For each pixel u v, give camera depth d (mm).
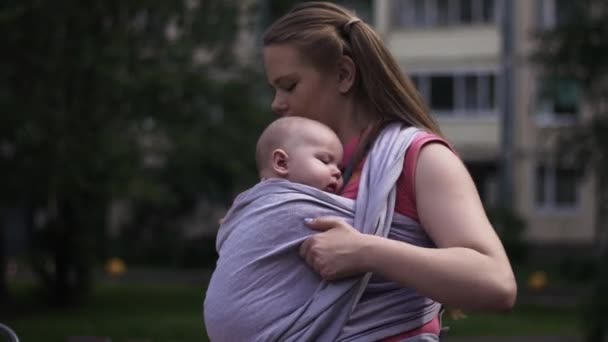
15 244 31781
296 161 2215
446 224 2070
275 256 2127
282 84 2336
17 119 14078
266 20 19078
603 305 13500
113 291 21641
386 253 2016
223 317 2148
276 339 2090
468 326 15555
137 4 14430
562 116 31047
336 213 2154
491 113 32719
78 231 17594
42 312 17250
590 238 31953
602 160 15172
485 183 33438
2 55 13938
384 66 2301
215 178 26047
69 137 14508
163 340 13609
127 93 15227
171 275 27250
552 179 32250
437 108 33281
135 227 31328
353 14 2393
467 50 32844
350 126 2320
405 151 2164
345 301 2086
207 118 16875
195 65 16312
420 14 33281
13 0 13281
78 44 14133
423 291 1997
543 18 31234
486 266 1991
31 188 14992
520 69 31641
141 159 16266
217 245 2289
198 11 16047
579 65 15203
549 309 19031
